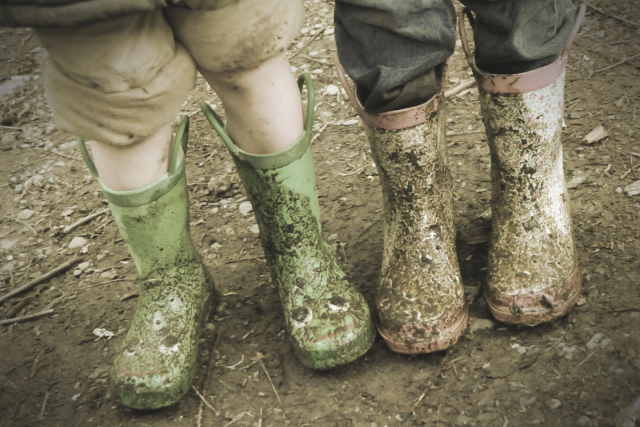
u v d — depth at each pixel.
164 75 1.20
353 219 1.93
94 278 1.92
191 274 1.53
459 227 1.78
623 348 1.36
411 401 1.35
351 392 1.40
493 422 1.28
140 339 1.44
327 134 2.37
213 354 1.56
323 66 2.74
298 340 1.42
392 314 1.41
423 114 1.31
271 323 1.62
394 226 1.46
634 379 1.29
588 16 2.68
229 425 1.38
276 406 1.40
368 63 1.27
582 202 1.79
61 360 1.64
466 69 2.54
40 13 1.03
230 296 1.73
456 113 2.31
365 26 1.23
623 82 2.28
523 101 1.35
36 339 1.72
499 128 1.40
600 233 1.67
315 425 1.35
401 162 1.36
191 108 2.66
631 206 1.74
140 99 1.18
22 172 2.47
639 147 1.96
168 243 1.44
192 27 1.19
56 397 1.53
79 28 1.08
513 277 1.41
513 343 1.43
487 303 1.46
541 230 1.43
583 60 2.43
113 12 1.03
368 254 1.77
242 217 2.05
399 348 1.41
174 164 1.37
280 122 1.34
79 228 2.15
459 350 1.44
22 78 3.07
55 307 1.83
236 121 1.36
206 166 2.33
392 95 1.27
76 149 2.56
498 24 1.28
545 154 1.41
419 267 1.42
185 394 1.45
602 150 1.98
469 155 2.08
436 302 1.39
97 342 1.68
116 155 1.30
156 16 1.16
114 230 2.11
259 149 1.37
